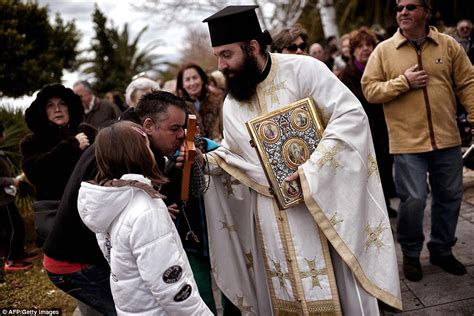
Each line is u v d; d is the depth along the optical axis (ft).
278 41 11.44
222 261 9.02
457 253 11.77
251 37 7.93
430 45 10.00
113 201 6.05
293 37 11.37
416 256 10.80
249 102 8.32
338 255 8.12
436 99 10.01
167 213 6.28
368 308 7.99
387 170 14.58
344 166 7.72
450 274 10.75
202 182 8.49
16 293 14.05
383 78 10.55
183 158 7.73
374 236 8.05
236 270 9.16
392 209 15.07
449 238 10.73
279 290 8.59
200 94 14.70
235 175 8.48
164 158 7.75
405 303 9.99
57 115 10.34
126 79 69.82
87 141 10.05
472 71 10.02
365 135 7.86
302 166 7.75
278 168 7.87
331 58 26.53
